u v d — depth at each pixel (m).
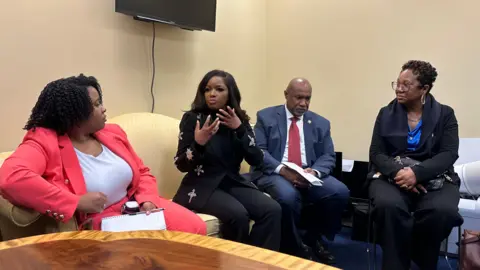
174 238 1.34
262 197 2.23
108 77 2.60
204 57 3.28
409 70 2.27
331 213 2.55
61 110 1.71
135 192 1.96
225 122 2.24
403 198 2.17
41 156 1.63
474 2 2.92
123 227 1.64
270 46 3.87
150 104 2.88
